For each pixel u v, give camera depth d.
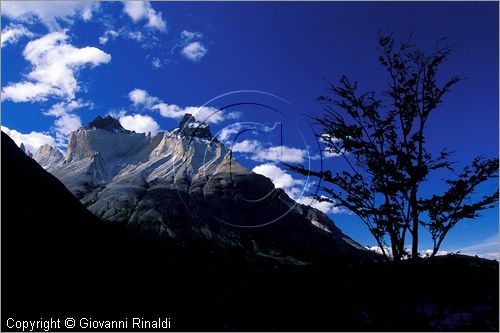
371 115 11.77
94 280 26.56
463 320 9.58
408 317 9.98
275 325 10.73
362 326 10.22
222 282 13.20
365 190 11.32
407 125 11.72
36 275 26.44
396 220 10.81
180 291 16.00
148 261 28.59
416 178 10.82
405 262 10.52
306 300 10.74
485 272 9.97
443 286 9.91
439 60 11.71
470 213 10.46
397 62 12.08
